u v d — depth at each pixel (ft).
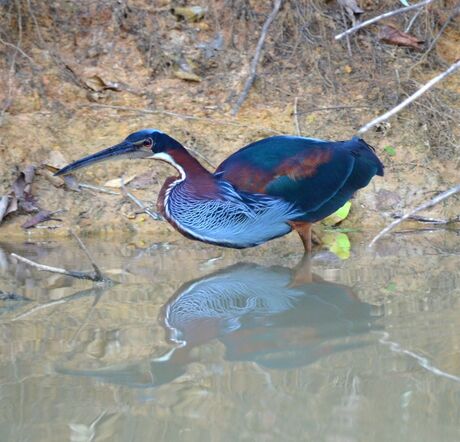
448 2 49.65
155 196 40.50
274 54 47.24
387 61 47.37
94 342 24.34
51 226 38.58
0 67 43.96
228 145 42.39
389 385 21.29
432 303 27.96
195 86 45.75
